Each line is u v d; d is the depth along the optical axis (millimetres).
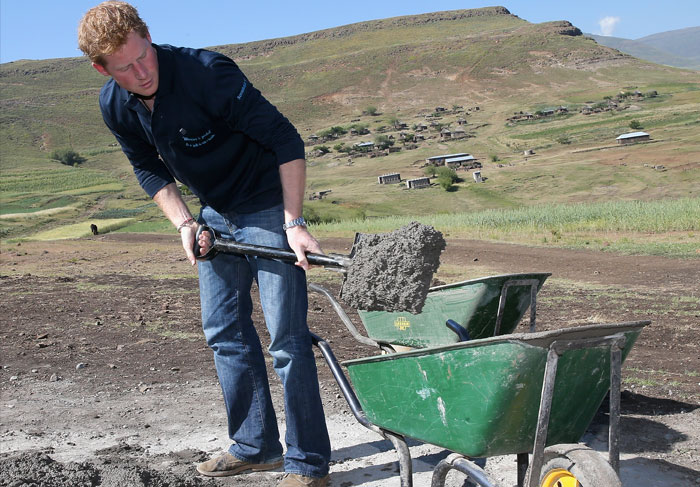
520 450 2465
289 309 2998
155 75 2678
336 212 75562
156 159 3252
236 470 3383
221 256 3186
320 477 3070
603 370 2406
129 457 3678
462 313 3748
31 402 4883
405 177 111688
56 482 3090
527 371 2230
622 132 128000
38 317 8461
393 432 2783
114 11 2549
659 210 24219
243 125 2807
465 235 24688
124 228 72062
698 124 122688
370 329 4301
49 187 131875
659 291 10633
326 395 4922
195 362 6047
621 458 3582
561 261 15812
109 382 5414
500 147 134500
